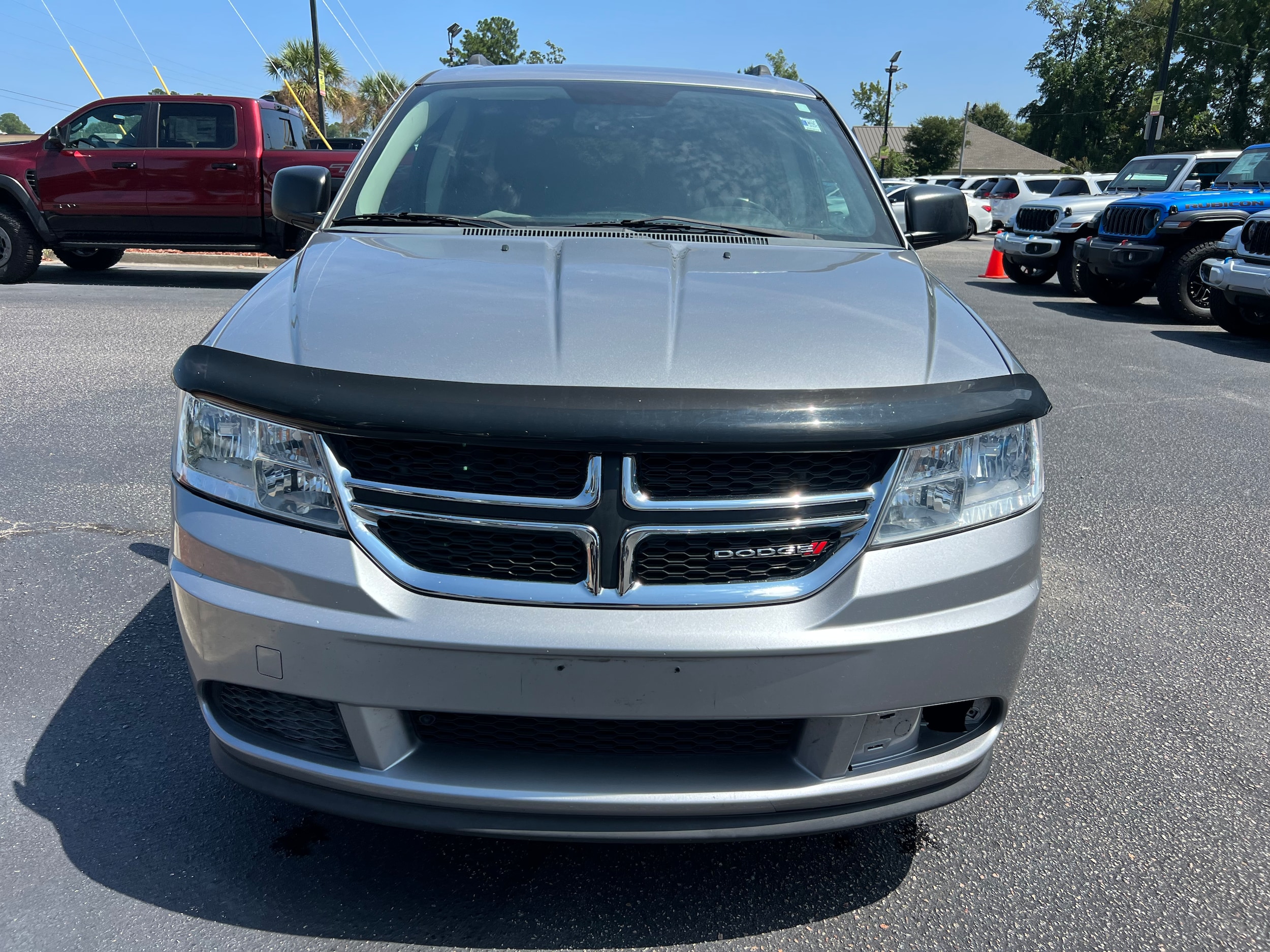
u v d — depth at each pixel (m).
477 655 1.58
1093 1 61.03
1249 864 2.13
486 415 1.54
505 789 1.65
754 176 2.81
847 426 1.59
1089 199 13.76
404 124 2.98
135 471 4.38
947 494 1.70
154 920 1.85
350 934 1.83
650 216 2.69
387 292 1.94
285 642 1.63
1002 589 1.74
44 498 4.03
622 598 1.59
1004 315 11.16
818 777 1.71
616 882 2.00
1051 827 2.24
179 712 2.57
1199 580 3.72
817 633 1.61
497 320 1.79
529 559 1.61
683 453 1.56
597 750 1.71
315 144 12.77
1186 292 10.77
